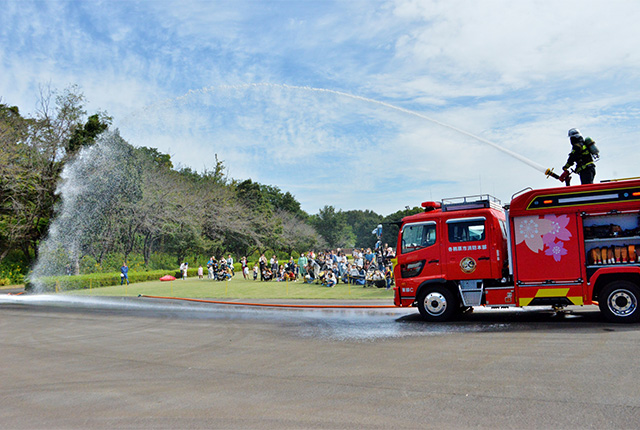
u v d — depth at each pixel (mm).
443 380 6680
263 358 8719
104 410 5930
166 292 26562
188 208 50156
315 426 5082
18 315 17328
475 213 12211
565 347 8406
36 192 41656
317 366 7887
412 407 5574
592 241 11141
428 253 12523
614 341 8680
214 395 6414
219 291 25484
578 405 5391
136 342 10984
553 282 11359
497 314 13492
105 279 33812
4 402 6441
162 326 13539
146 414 5715
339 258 27859
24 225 41219
